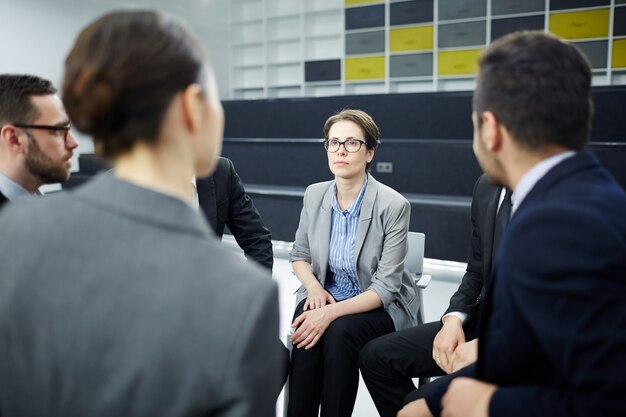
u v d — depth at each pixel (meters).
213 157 0.51
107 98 0.43
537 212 0.56
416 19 6.14
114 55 0.42
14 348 0.44
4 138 1.03
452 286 3.26
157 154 0.45
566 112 0.60
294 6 7.29
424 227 3.78
